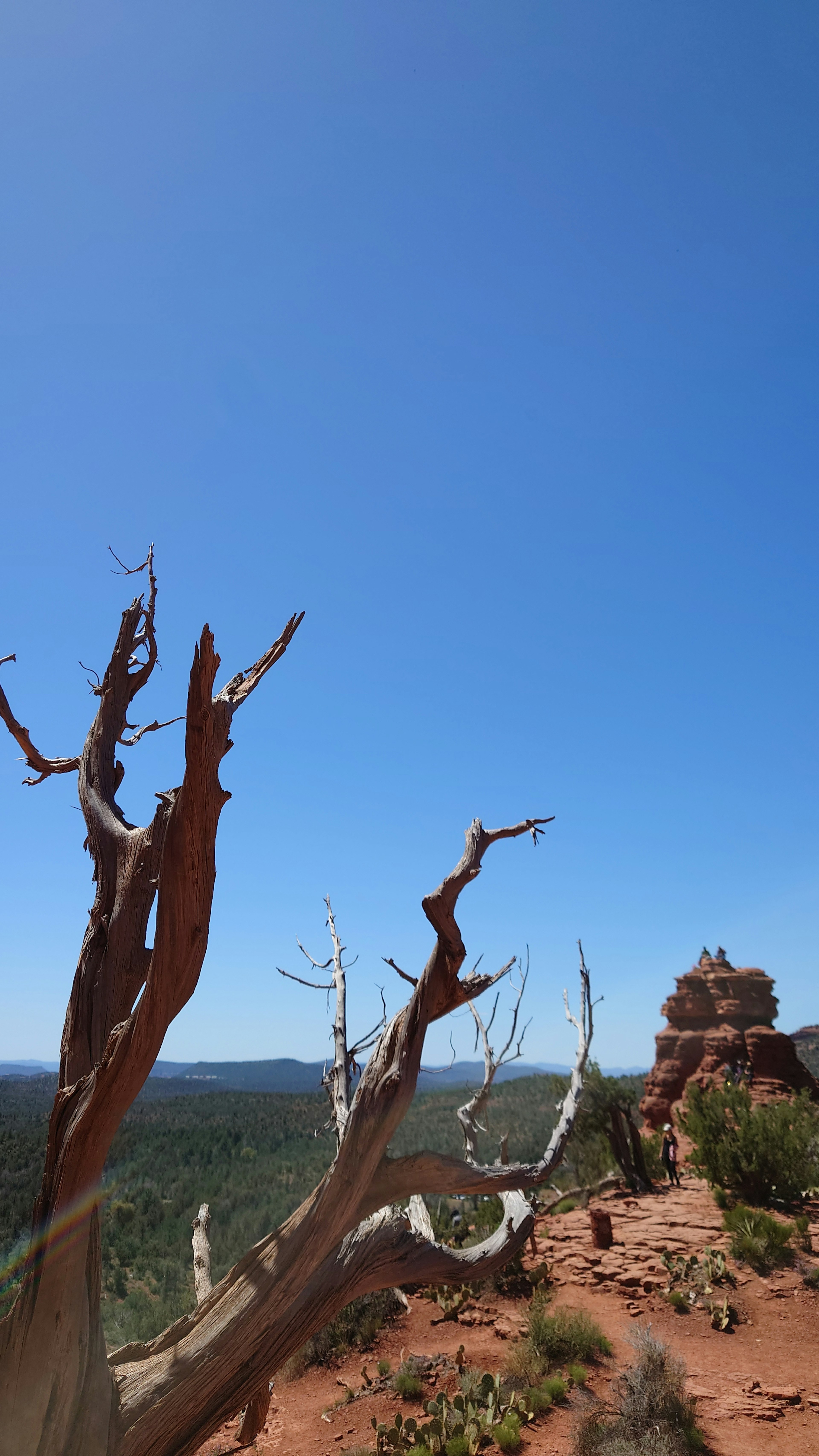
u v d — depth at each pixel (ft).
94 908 15.87
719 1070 150.51
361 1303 51.52
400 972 16.29
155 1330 47.39
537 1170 18.06
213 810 12.92
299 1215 14.46
